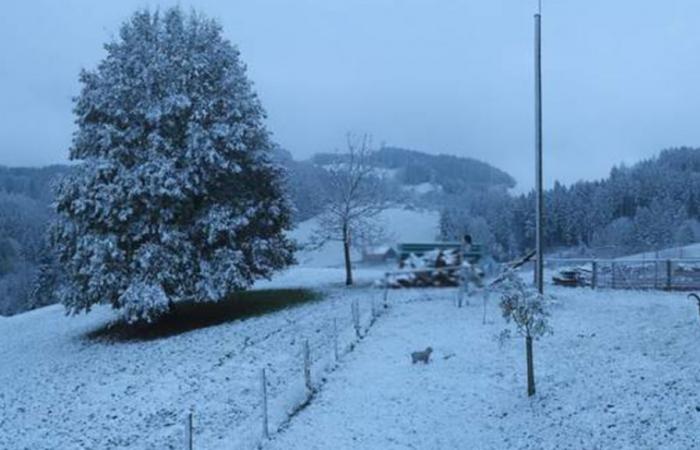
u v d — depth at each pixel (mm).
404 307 25484
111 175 27312
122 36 28938
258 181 30266
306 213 36969
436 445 12070
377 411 14062
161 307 26266
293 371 17844
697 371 12539
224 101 28719
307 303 29266
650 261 28188
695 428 10109
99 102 27859
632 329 17734
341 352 19062
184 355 21641
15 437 15289
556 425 11844
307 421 13742
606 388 12914
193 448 12820
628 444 10242
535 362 16094
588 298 24484
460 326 21297
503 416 13070
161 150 27453
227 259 27719
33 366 24953
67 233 27688
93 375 21031
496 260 15969
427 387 15320
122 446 13688
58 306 42031
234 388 17031
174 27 29312
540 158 20734
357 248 32781
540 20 20500
